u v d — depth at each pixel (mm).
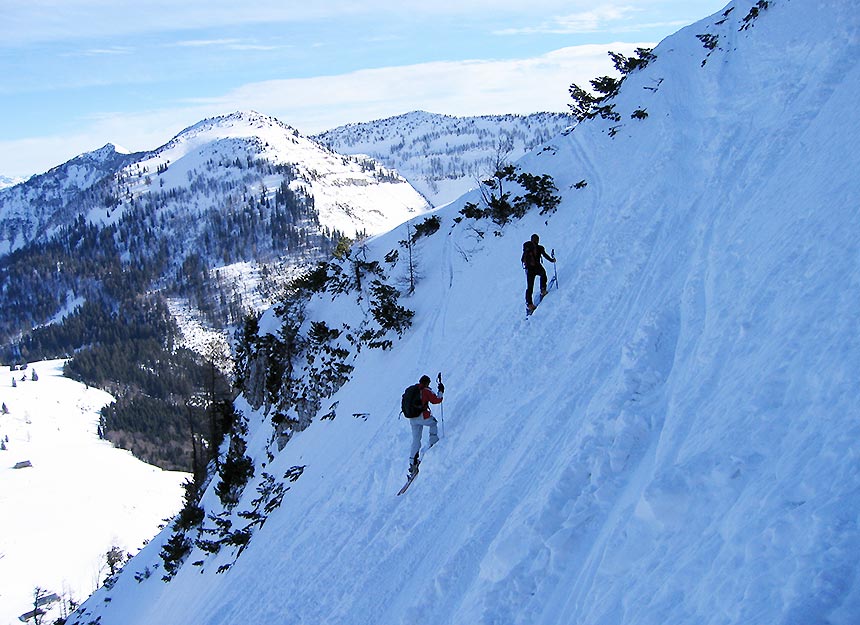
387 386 16406
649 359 8094
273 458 21891
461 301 17047
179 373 182500
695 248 10750
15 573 106625
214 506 24594
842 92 9750
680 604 3805
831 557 3090
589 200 16328
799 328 5590
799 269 6602
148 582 27781
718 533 4164
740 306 7164
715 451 5008
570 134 21531
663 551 4539
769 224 8391
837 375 4500
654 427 6812
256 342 26297
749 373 5766
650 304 10086
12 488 133625
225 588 14242
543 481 7625
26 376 194750
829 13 14047
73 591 102750
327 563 10508
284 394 23016
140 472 148125
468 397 11695
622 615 4254
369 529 10406
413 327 18234
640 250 12008
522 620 5559
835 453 3836
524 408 10086
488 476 9148
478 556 7371
